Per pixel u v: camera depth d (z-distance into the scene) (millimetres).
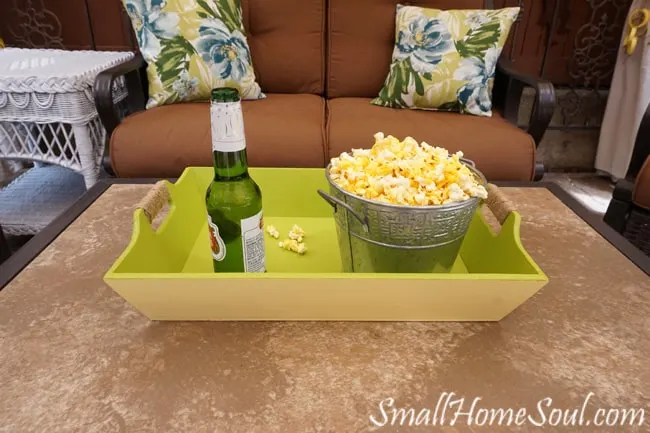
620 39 2092
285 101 1590
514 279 508
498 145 1303
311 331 550
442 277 510
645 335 551
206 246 772
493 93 1663
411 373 493
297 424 432
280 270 700
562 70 2248
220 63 1485
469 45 1482
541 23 2154
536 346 533
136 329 546
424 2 1690
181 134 1286
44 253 688
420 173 571
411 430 429
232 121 542
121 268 531
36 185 1772
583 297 617
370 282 511
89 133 1491
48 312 567
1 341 520
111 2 2070
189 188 802
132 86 1523
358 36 1701
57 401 449
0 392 457
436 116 1470
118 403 450
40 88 1370
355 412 446
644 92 1887
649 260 700
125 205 844
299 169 847
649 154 1204
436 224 538
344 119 1415
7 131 1522
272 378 483
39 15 2090
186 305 537
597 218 828
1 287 608
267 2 1692
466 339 542
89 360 499
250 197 580
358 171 594
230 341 531
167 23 1445
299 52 1707
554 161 2391
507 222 641
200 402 454
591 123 2326
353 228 576
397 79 1536
